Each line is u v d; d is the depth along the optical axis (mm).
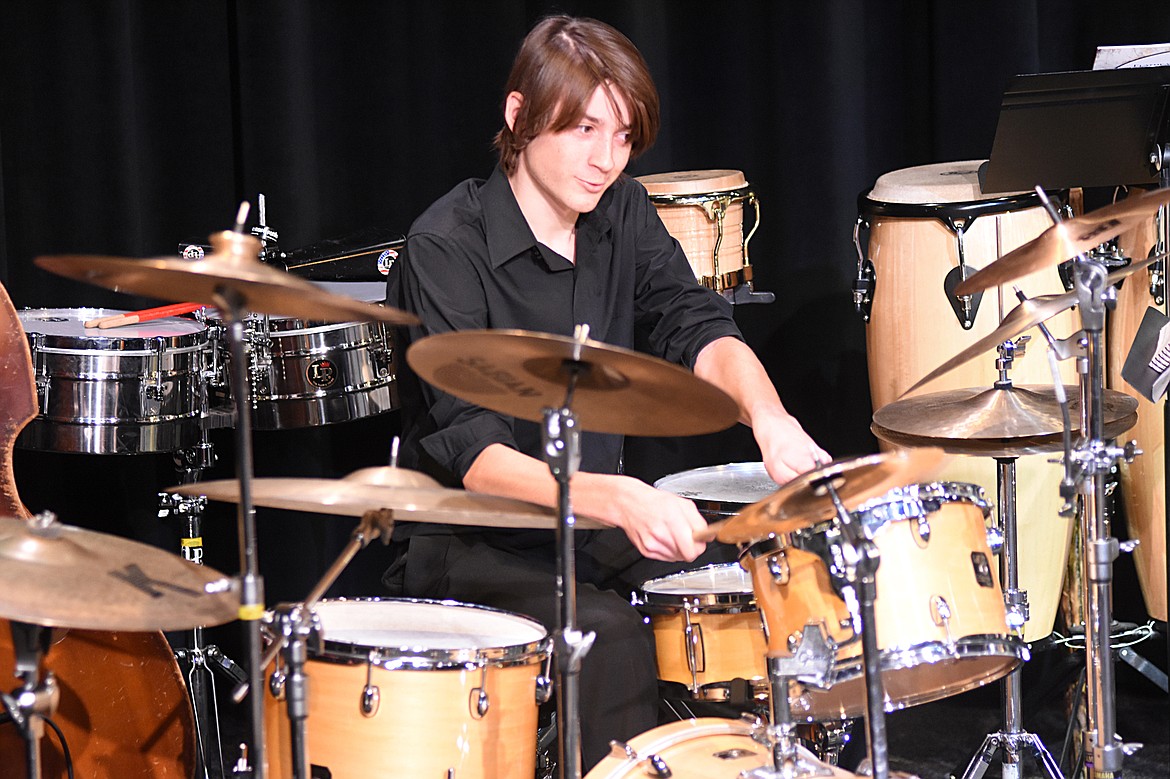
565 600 3465
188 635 5625
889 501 3830
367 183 6582
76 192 6090
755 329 6836
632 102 4512
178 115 6312
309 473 6668
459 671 3779
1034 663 6242
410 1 6461
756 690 4375
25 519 3949
